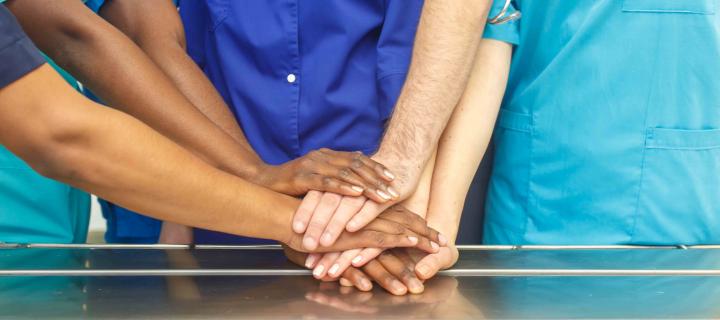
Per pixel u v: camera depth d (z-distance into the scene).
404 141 1.20
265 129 1.33
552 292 0.97
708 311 0.88
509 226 1.36
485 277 1.06
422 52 1.21
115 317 0.85
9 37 0.79
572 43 1.25
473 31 1.20
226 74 1.32
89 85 1.20
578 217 1.30
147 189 0.91
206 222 0.98
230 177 0.99
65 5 1.17
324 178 1.09
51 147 0.84
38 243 1.28
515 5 1.32
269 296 0.96
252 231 1.03
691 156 1.26
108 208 1.55
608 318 0.85
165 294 0.95
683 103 1.25
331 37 1.27
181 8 1.40
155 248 1.23
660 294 0.96
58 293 0.95
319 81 1.28
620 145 1.26
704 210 1.27
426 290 0.99
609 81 1.25
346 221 1.05
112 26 1.20
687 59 1.24
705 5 1.23
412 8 1.26
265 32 1.27
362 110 1.30
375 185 1.08
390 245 1.05
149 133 0.90
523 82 1.35
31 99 0.81
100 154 0.86
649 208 1.26
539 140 1.31
